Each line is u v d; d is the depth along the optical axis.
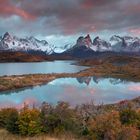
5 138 29.97
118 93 126.44
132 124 35.72
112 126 32.34
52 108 37.94
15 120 35.50
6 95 118.38
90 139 32.50
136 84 163.25
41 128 35.16
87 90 135.50
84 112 42.72
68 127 35.47
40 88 142.12
